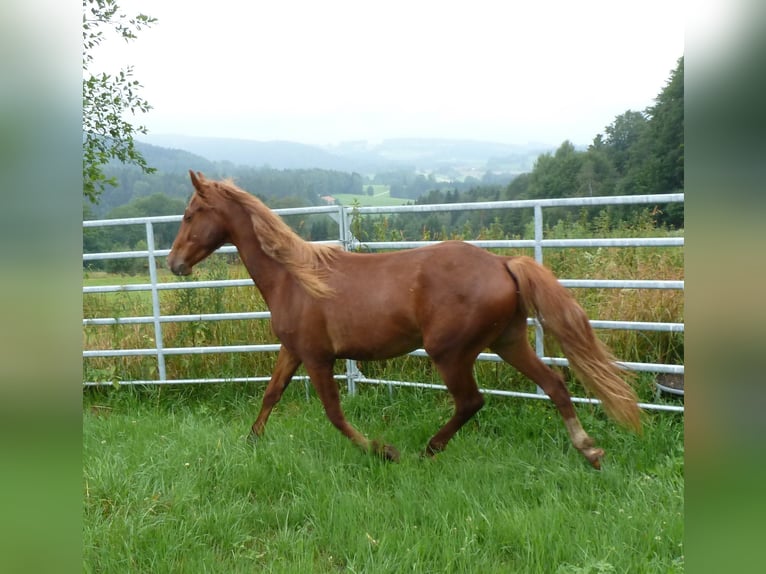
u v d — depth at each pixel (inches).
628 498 134.3
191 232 175.8
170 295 263.6
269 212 167.8
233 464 156.3
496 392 196.5
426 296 151.0
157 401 234.7
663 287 170.4
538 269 149.6
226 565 118.5
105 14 226.7
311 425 189.5
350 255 164.1
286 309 165.9
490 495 135.6
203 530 129.6
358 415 208.5
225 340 248.2
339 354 163.6
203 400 240.5
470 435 179.0
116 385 237.8
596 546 114.6
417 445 178.5
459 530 122.0
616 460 157.6
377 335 155.9
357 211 219.0
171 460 159.3
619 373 151.6
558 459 157.6
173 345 251.3
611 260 224.5
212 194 173.6
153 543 123.0
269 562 119.8
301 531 129.5
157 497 141.0
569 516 125.4
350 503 133.7
